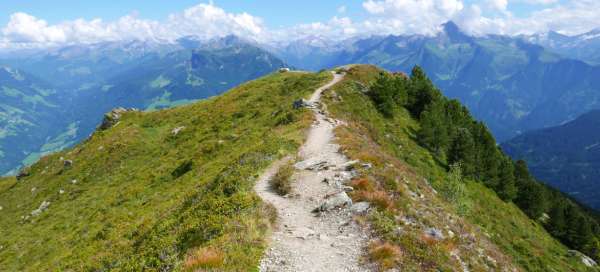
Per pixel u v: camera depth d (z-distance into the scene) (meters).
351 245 15.91
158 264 14.98
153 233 20.41
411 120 64.38
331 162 28.00
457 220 26.45
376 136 48.88
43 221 43.34
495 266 19.66
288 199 21.78
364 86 67.19
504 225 47.66
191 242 15.86
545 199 65.44
